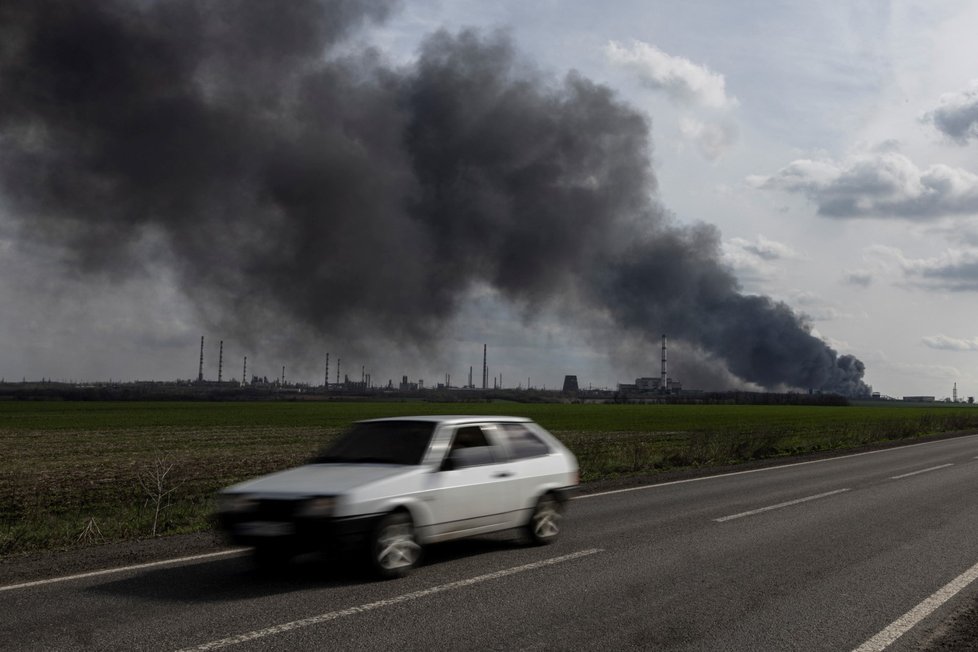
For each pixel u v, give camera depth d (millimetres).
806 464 22703
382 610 6598
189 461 28438
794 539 10070
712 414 88000
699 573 8070
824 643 5766
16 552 10047
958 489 15914
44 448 36656
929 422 49000
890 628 6137
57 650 5508
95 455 32188
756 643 5746
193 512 13352
